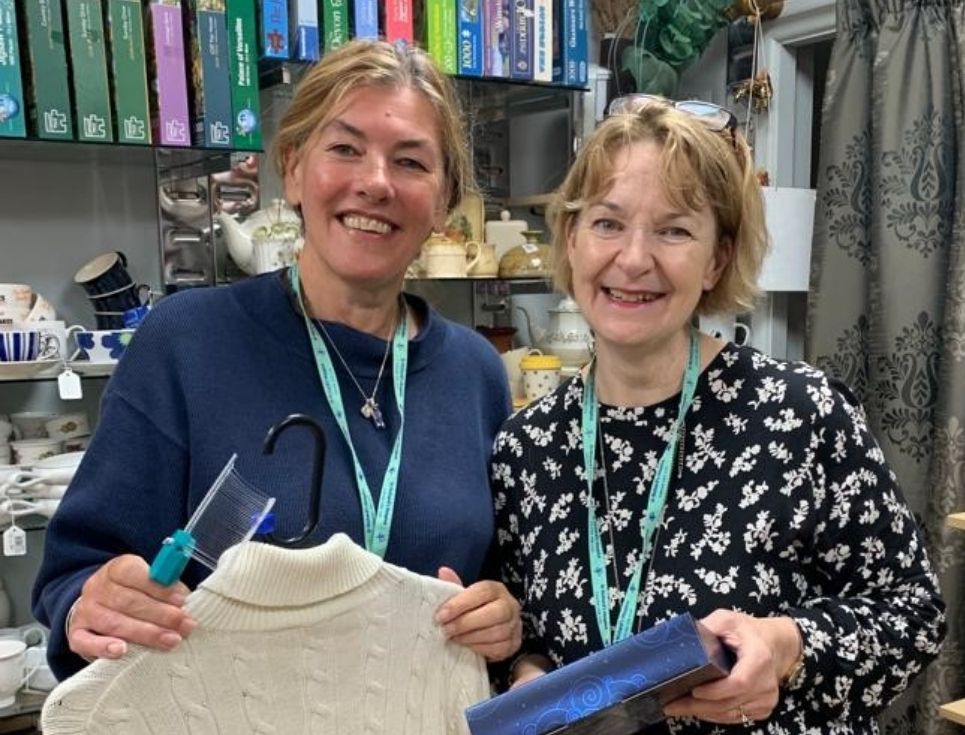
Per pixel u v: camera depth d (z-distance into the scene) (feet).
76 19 5.55
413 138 3.59
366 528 3.56
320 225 3.64
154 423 3.47
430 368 4.01
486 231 7.92
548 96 7.90
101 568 3.12
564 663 3.65
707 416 3.65
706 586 3.42
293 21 6.19
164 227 6.83
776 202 8.32
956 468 7.35
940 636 3.48
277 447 3.52
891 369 7.76
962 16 7.26
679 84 9.49
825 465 3.49
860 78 7.94
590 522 3.72
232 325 3.66
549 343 7.77
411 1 6.68
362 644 3.31
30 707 5.74
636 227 3.47
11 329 5.63
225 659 3.07
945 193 7.50
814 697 3.34
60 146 5.92
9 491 5.61
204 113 5.89
